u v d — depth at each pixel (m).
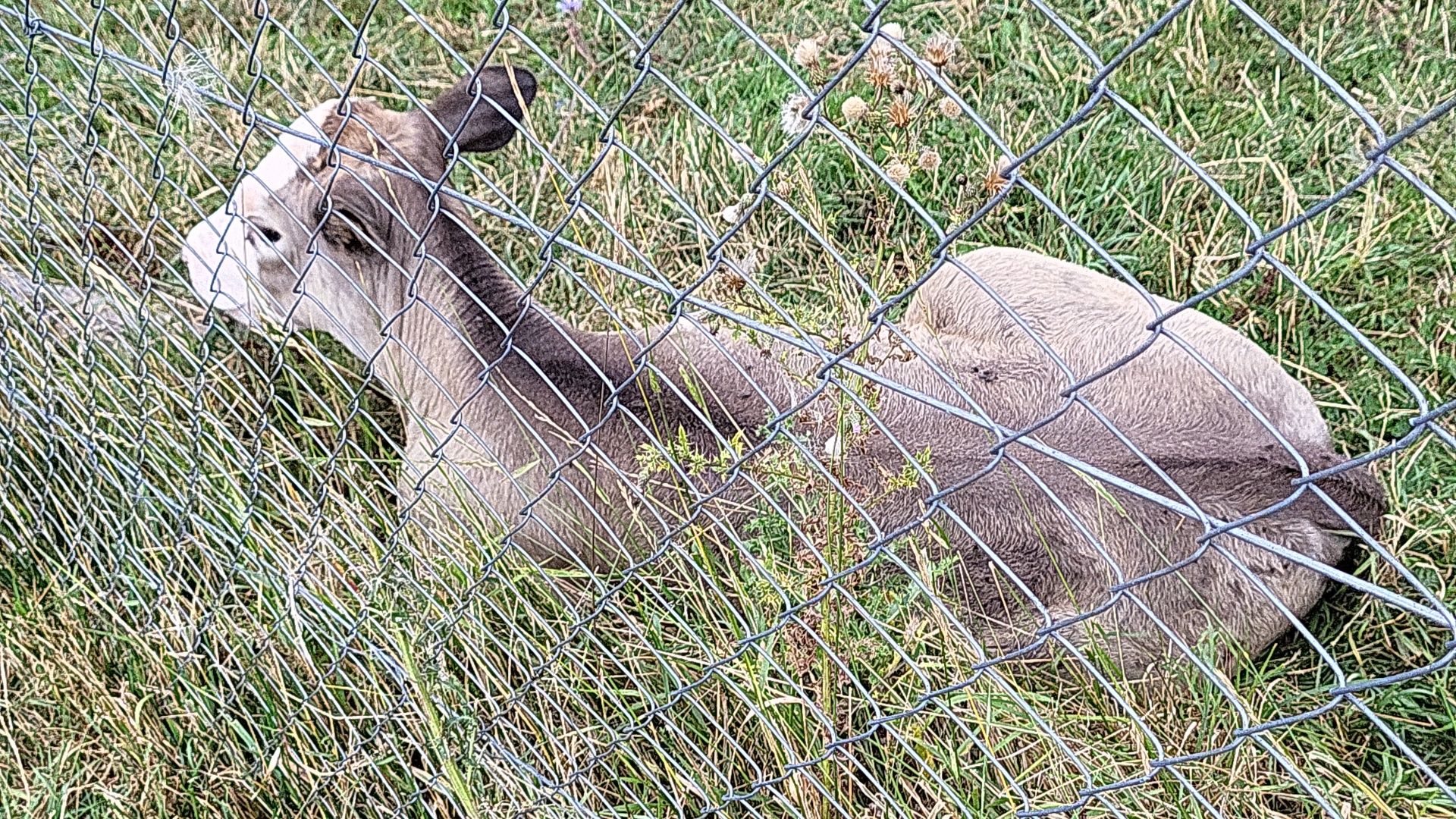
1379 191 3.68
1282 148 3.87
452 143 1.84
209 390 2.88
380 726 2.63
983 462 2.92
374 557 2.71
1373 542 1.21
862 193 3.84
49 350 3.08
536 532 3.09
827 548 2.09
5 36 4.27
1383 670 2.87
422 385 3.21
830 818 2.25
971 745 2.34
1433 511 3.03
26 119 3.86
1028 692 2.48
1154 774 1.60
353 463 3.10
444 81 4.33
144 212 3.83
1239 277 1.12
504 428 3.05
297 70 4.25
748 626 2.36
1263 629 2.83
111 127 4.00
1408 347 3.46
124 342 3.30
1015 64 4.14
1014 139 3.91
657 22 4.39
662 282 1.73
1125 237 3.74
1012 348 3.28
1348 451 3.31
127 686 2.89
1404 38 4.00
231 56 4.28
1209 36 4.12
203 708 2.85
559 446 2.99
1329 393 3.39
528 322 3.06
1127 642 2.80
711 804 2.23
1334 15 4.07
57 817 2.72
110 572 3.12
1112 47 4.13
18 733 2.88
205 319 3.10
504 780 2.48
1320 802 1.44
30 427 3.24
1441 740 2.73
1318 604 2.96
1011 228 3.77
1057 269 3.41
